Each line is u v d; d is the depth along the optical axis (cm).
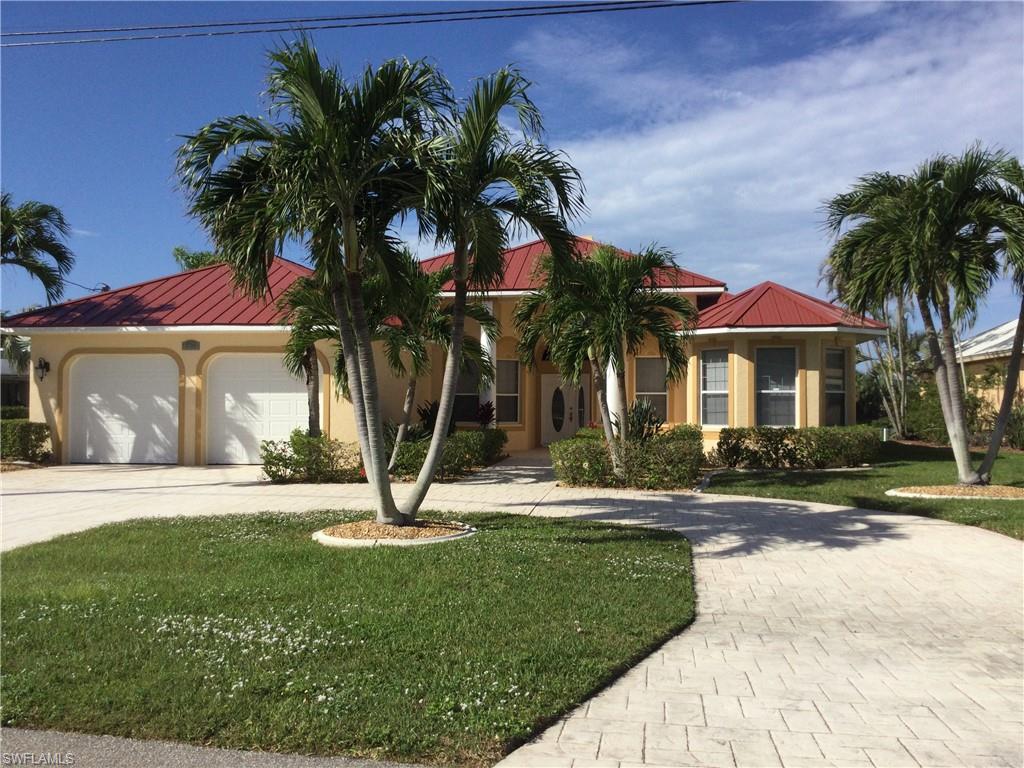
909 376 3056
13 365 3641
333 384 1816
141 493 1413
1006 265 1316
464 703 466
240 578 767
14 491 1441
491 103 907
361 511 1186
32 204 1928
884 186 1343
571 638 590
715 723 458
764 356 1941
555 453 1521
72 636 589
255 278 921
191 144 865
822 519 1136
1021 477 1623
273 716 450
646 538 971
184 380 1883
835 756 418
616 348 1345
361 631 598
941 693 506
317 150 820
